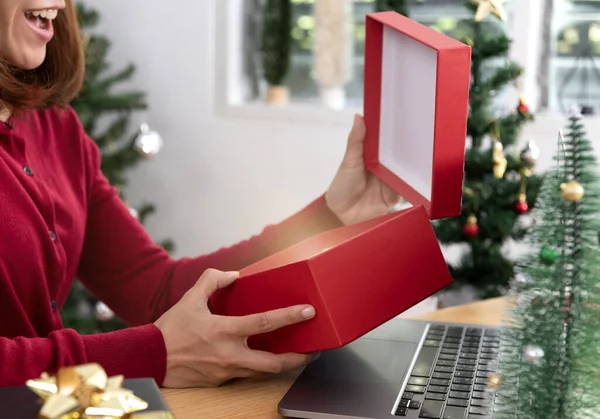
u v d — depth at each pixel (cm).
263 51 321
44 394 65
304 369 96
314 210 119
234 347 93
